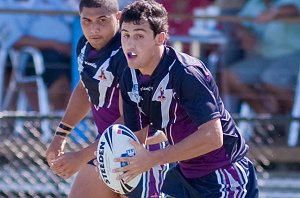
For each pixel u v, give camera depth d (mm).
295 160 26125
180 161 16516
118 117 17781
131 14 15297
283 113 27781
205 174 16344
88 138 24531
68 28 27484
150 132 17328
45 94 27547
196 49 27938
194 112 15406
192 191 16562
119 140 15797
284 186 25734
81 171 17984
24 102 27594
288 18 27281
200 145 15297
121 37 15734
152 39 15391
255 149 25766
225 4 28391
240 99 27781
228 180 16312
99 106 17891
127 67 16219
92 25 17078
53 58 27625
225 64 27859
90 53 17484
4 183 25297
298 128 26062
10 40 27625
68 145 24469
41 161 25188
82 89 18438
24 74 27656
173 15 26219
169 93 15719
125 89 16297
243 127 25578
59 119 24469
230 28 27859
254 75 27781
